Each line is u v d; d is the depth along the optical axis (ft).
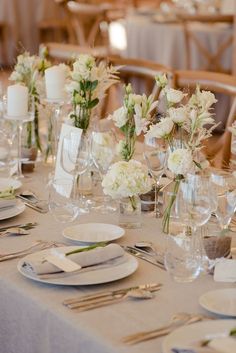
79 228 6.70
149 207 7.31
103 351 4.58
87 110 7.85
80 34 25.77
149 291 5.32
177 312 5.02
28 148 8.92
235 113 9.91
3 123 9.15
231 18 19.94
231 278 5.56
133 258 5.90
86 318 4.93
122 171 6.57
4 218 7.00
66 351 4.95
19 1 30.66
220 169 7.68
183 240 5.68
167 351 4.32
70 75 8.26
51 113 9.03
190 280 5.57
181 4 25.13
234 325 4.66
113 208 7.46
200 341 4.41
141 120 6.81
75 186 7.36
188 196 6.05
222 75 10.16
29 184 8.39
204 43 20.53
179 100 6.56
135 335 4.65
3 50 30.71
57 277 5.53
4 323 5.66
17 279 5.62
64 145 7.41
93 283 5.43
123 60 11.92
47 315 5.11
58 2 27.55
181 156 6.20
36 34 31.32
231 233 6.63
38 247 6.33
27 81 9.17
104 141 7.20
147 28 21.12
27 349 5.41
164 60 20.86
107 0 29.73
